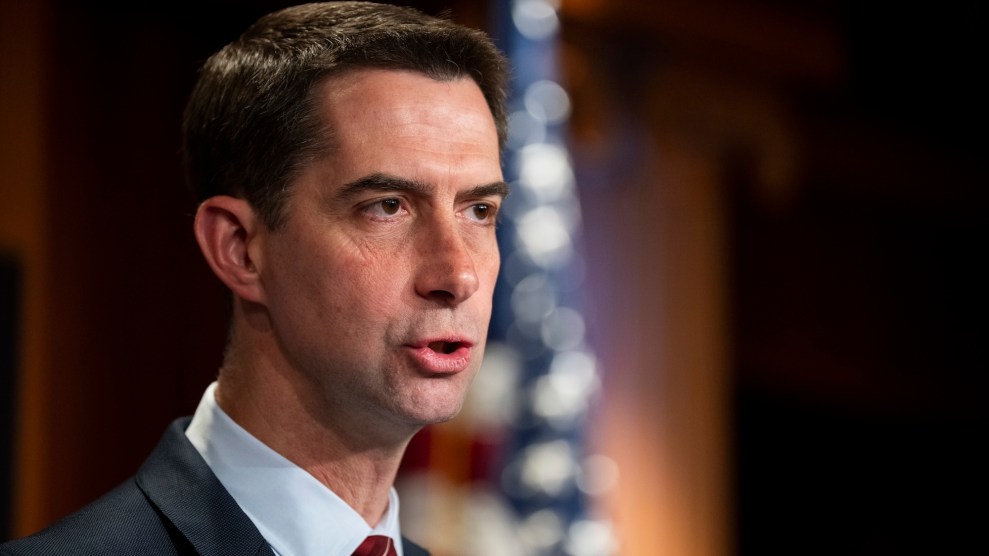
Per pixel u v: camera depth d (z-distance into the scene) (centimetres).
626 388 1320
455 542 938
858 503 1906
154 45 1073
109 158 1032
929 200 1852
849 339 1762
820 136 1667
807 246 1714
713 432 1393
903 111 1767
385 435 435
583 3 1269
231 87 454
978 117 1845
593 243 1305
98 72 1032
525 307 961
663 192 1363
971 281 1936
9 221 968
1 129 974
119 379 1020
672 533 1341
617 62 1323
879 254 1823
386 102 426
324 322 421
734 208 1574
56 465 976
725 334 1429
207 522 416
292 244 428
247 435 439
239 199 444
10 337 952
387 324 417
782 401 1809
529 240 967
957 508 1984
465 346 429
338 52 433
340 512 436
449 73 439
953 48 1744
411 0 1118
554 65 1005
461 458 952
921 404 1861
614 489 1292
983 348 1948
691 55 1400
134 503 423
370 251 419
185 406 1057
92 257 1012
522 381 956
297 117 430
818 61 1534
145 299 1041
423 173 421
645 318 1341
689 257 1385
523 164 974
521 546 938
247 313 447
